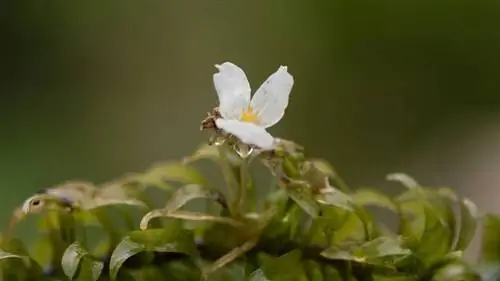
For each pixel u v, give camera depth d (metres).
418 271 0.30
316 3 0.81
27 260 0.29
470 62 0.79
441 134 0.74
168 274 0.29
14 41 0.82
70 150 0.73
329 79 0.79
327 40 0.81
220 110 0.28
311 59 0.80
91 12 0.84
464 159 0.71
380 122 0.76
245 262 0.29
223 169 0.29
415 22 0.80
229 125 0.27
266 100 0.28
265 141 0.27
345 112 0.77
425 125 0.76
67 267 0.28
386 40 0.80
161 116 0.78
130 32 0.83
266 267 0.29
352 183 0.71
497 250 0.31
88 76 0.82
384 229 0.31
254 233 0.29
